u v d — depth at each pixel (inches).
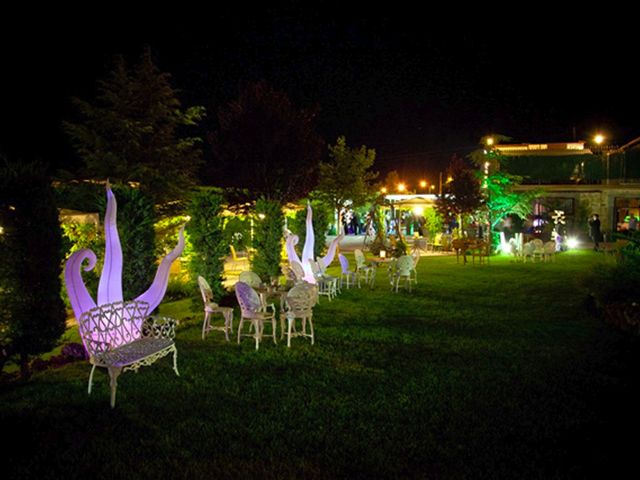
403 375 249.3
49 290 255.3
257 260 511.8
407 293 502.9
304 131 925.2
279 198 912.3
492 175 951.6
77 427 192.5
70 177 639.1
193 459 167.8
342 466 163.2
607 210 1133.7
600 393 224.5
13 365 302.8
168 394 225.6
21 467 163.3
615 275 391.2
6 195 243.6
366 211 1374.3
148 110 685.9
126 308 265.6
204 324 328.8
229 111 911.0
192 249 421.7
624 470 161.2
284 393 226.1
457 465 163.5
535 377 245.4
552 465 164.1
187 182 698.2
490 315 393.1
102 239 443.5
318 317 389.4
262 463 164.7
